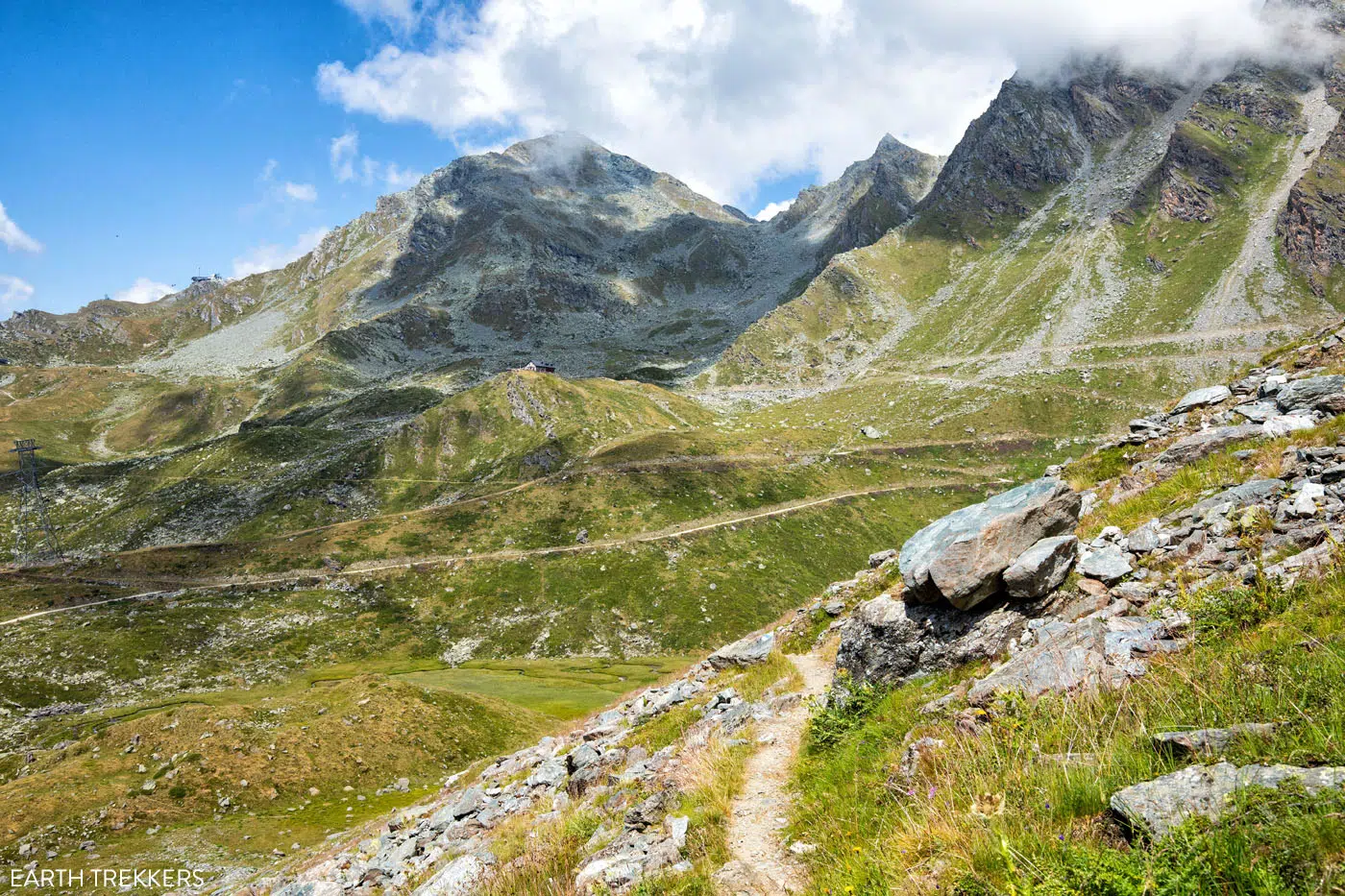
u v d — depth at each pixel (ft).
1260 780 15.06
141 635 428.15
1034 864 15.78
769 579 511.40
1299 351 63.77
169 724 189.26
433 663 426.51
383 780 188.85
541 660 427.74
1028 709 24.99
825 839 25.34
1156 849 14.47
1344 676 18.28
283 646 437.99
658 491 622.13
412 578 519.60
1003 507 46.14
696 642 445.78
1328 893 12.07
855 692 40.98
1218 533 35.83
